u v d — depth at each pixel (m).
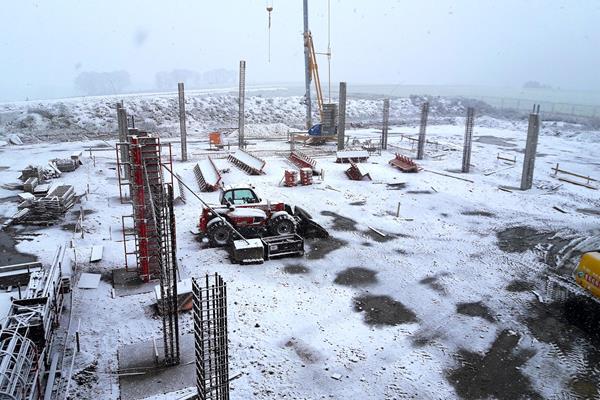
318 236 17.84
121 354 10.37
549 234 18.94
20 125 44.12
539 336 11.73
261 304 12.70
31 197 20.44
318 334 11.51
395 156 33.38
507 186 26.30
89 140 40.62
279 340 11.16
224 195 17.62
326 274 14.81
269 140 42.59
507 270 15.53
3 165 29.06
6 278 12.95
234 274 14.42
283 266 15.26
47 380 9.04
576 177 28.78
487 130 51.25
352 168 26.88
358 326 11.96
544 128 52.03
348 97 84.19
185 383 9.54
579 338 11.65
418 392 9.62
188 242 16.98
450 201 23.17
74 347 10.48
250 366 10.15
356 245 17.27
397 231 18.89
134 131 13.36
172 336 9.94
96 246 15.98
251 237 16.95
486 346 11.28
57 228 18.03
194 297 8.40
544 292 14.02
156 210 11.20
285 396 9.33
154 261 13.61
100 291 13.14
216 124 52.06
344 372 10.15
